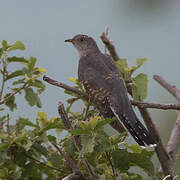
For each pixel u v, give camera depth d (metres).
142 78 10.34
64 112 8.18
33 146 8.19
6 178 8.20
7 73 9.20
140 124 10.04
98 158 8.10
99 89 10.69
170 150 10.12
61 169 8.41
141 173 9.25
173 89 11.52
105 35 11.43
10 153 8.12
